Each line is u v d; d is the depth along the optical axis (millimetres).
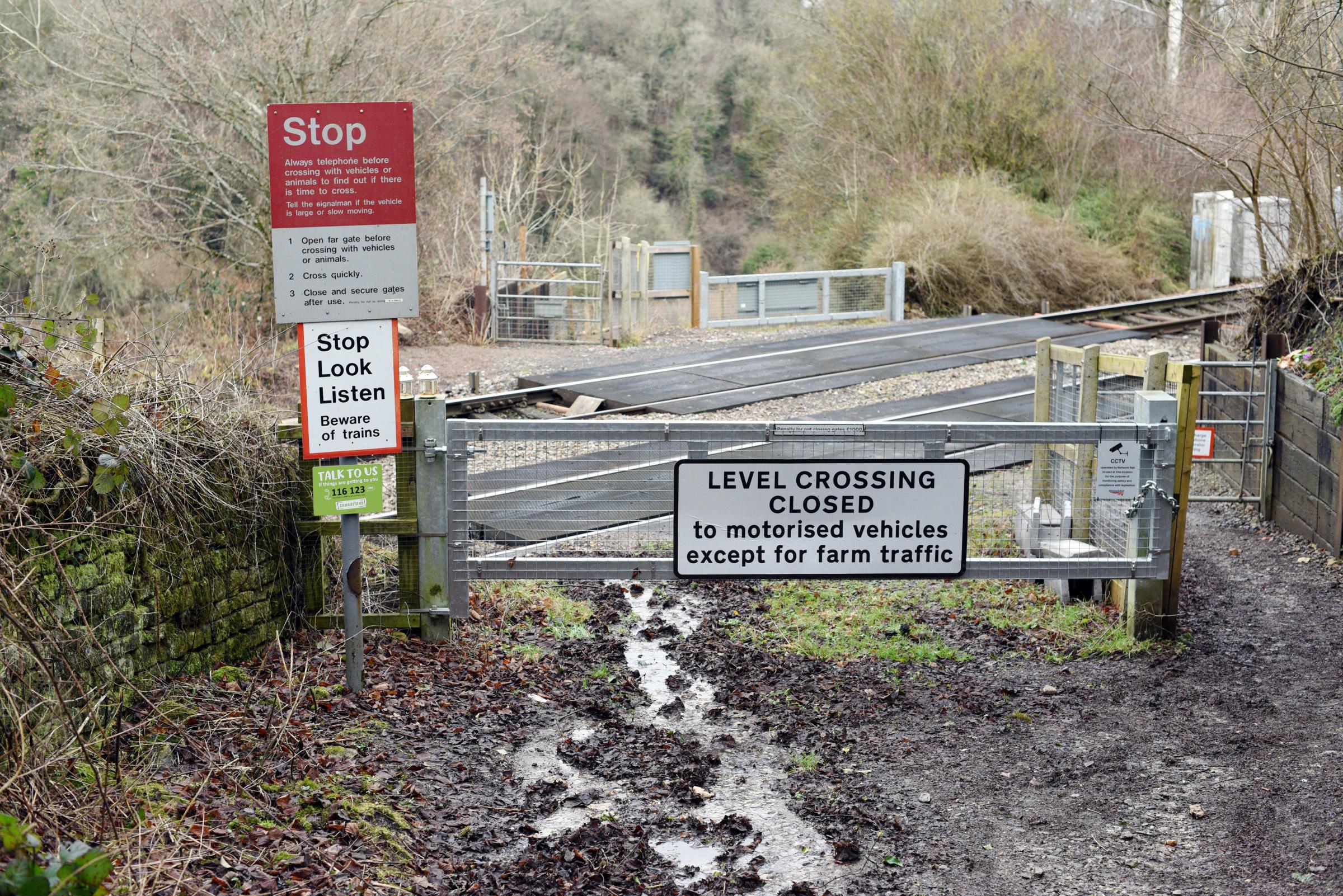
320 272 5816
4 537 4520
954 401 14664
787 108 35781
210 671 6000
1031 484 9492
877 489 6965
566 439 6867
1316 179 13414
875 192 28891
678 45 46594
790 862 4965
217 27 20797
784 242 36188
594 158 42594
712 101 46688
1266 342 10695
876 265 25000
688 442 6891
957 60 29219
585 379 16172
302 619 7027
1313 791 5551
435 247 24469
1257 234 14406
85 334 5777
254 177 20812
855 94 30859
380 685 6348
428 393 7047
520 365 18109
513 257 27859
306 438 5941
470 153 29422
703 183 47125
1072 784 5707
